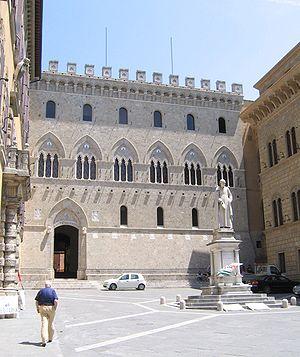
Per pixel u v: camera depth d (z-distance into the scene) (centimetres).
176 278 5572
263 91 5431
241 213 6144
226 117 6456
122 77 6078
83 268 5356
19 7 2739
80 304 3089
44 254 5253
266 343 1395
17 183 2448
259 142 5319
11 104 2408
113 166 5791
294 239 4475
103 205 5612
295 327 1766
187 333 1645
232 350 1278
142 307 2825
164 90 6212
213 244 2919
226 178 6244
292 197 4581
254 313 2333
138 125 6019
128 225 5647
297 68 4288
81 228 5484
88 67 5956
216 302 2627
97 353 1270
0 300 2150
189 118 6316
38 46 4553
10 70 2366
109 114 5947
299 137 4469
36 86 5753
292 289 4072
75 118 5800
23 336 1559
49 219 5388
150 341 1474
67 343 1470
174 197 5906
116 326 1905
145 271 5506
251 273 5497
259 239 6144
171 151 6053
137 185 5797
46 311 1409
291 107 4659
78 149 5722
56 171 5603
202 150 6194
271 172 5006
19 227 3225
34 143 5562
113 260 5438
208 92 6397
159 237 5700
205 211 5978
